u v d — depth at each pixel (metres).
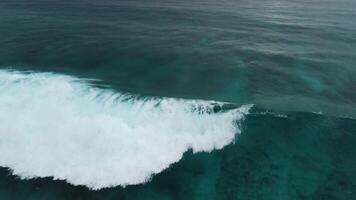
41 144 16.72
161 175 15.52
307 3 58.22
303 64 27.28
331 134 18.34
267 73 25.39
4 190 14.69
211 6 51.19
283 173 15.83
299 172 15.90
